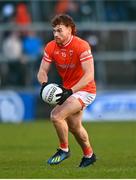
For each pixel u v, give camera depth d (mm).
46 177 24391
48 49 27000
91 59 26391
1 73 62656
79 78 26922
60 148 27078
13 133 47250
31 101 60062
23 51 63000
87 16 65375
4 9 63781
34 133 47094
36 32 63781
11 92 59531
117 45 65625
